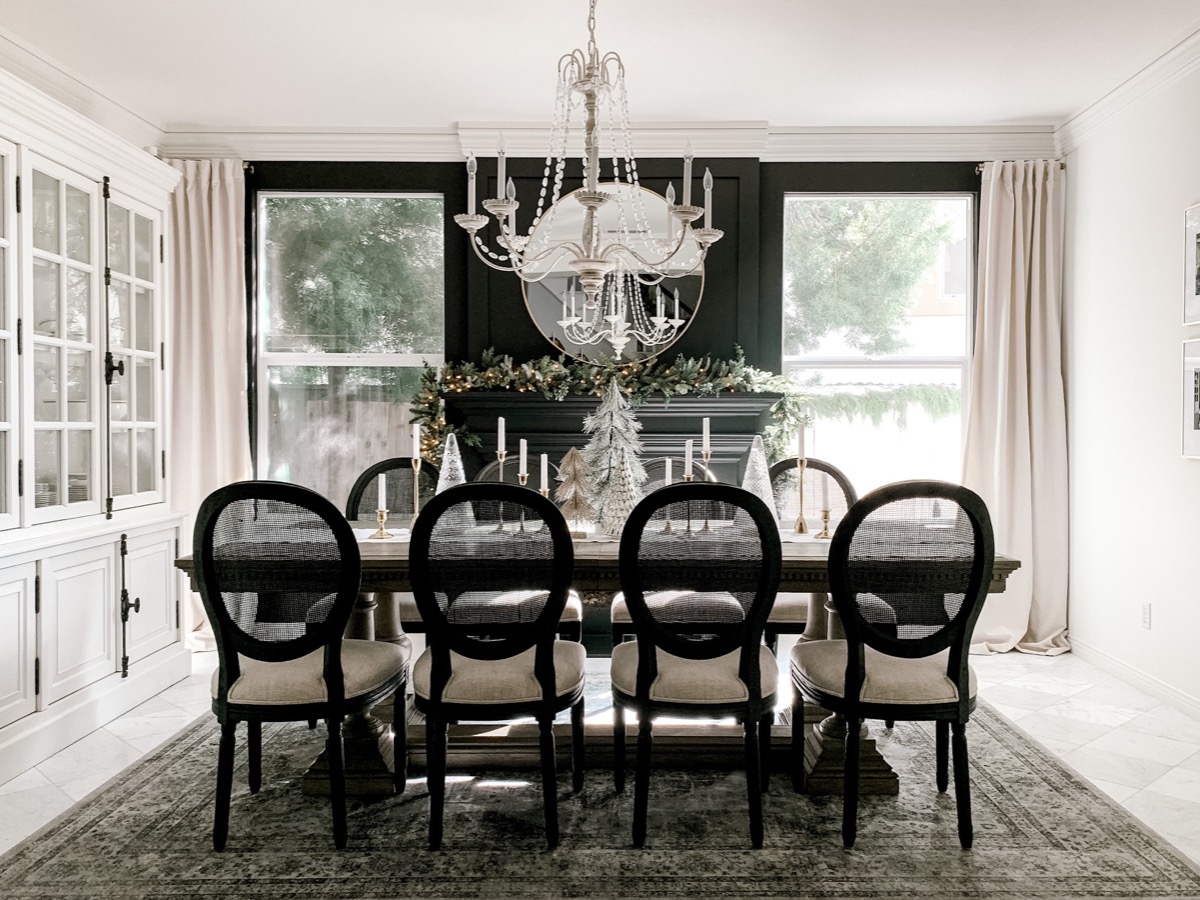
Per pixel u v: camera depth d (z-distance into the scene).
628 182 4.45
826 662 2.42
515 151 4.43
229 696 2.27
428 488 4.27
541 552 2.23
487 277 4.48
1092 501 4.09
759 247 4.54
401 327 4.62
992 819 2.46
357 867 2.20
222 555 2.22
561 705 2.33
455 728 2.89
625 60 3.59
